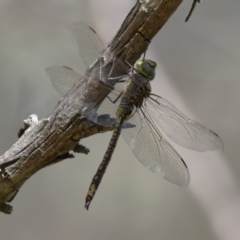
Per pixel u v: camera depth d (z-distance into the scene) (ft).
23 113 6.07
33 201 6.03
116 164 6.07
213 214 5.99
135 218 6.03
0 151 6.04
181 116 5.54
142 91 5.51
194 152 6.00
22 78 6.08
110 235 6.01
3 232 6.00
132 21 5.43
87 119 5.44
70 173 6.06
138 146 5.54
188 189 6.01
